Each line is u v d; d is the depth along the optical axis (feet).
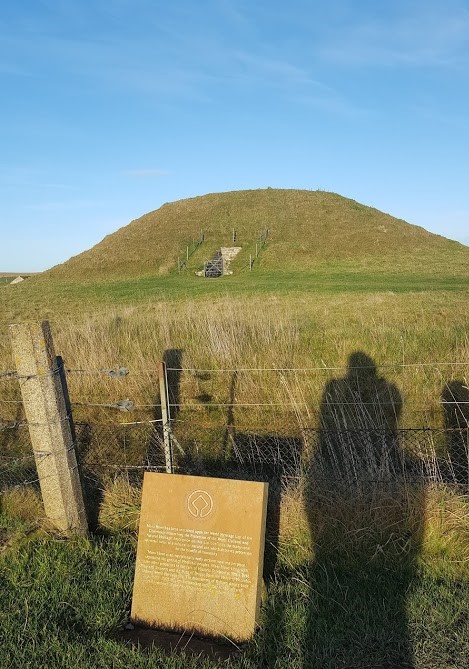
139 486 16.35
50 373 13.41
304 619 10.92
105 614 11.25
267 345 29.30
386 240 141.90
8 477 18.62
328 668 9.81
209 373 27.04
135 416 24.14
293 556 13.15
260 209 167.53
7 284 144.66
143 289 100.01
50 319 58.95
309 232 148.46
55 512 14.14
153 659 9.96
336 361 28.22
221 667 9.83
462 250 138.21
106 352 29.37
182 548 11.50
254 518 11.27
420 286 81.20
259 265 128.16
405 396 24.18
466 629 10.44
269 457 20.25
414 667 9.80
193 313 41.19
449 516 13.24
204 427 22.04
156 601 11.43
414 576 12.39
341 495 13.64
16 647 10.27
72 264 142.51
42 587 12.05
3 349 35.60
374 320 38.34
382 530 13.17
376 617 10.91
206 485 11.59
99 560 13.03
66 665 9.83
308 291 78.43
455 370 25.66
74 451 14.08
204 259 134.92
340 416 22.25
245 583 11.08
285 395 24.29
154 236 153.28
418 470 16.79
